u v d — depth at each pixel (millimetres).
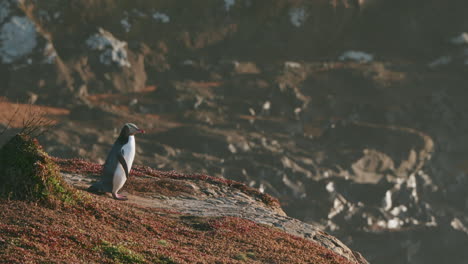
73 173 56281
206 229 39938
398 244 194000
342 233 190375
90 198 37125
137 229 35188
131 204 43781
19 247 26359
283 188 195125
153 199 50688
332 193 197750
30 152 33688
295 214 186875
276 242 39406
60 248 27578
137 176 59344
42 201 32875
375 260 190625
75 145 185750
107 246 29234
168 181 57125
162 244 33312
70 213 33312
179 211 47281
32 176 33062
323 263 36469
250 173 196750
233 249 35656
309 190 198250
